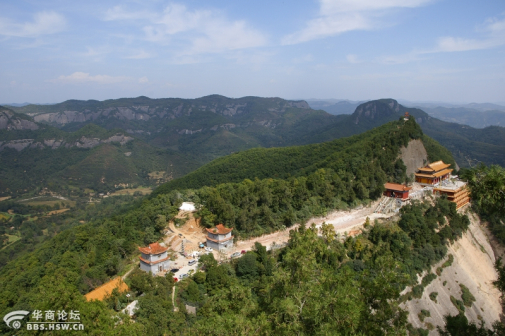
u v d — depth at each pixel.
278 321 49.34
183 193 138.00
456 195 140.00
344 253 103.00
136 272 90.50
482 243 135.25
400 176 157.25
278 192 126.62
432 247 111.31
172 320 69.25
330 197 131.88
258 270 92.38
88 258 102.44
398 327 49.38
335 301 47.88
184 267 93.56
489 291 117.38
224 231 103.62
